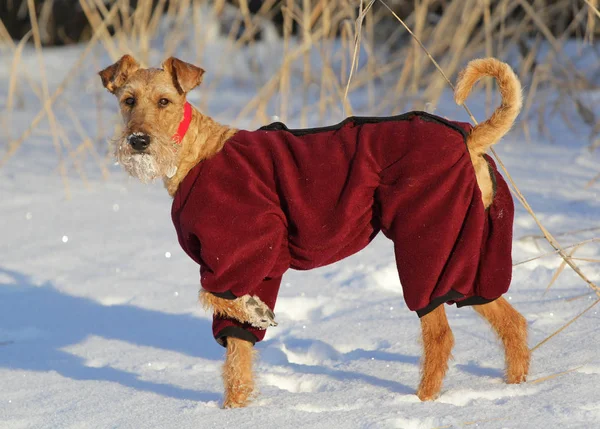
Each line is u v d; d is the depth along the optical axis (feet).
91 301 28.50
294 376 21.30
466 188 18.99
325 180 19.52
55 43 108.06
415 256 18.93
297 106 60.18
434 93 45.09
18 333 26.00
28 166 48.52
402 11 68.13
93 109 67.82
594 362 20.07
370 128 20.07
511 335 20.30
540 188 38.27
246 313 19.54
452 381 20.33
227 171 19.99
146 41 45.09
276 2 90.74
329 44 44.29
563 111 50.80
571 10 57.77
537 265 28.66
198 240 19.61
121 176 46.50
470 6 47.11
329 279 29.63
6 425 18.39
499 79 19.77
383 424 16.84
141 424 17.97
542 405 17.56
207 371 22.36
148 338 25.23
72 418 18.58
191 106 21.50
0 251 33.91
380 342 23.47
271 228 19.43
